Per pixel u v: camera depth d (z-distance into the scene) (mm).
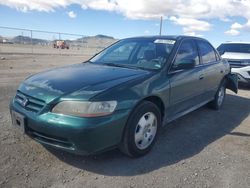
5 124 4719
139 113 3674
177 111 4703
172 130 5035
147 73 4062
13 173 3289
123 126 3475
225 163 3834
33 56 20797
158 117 4082
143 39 5195
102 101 3268
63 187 3092
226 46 11031
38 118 3305
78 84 3521
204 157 3982
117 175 3387
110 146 3418
